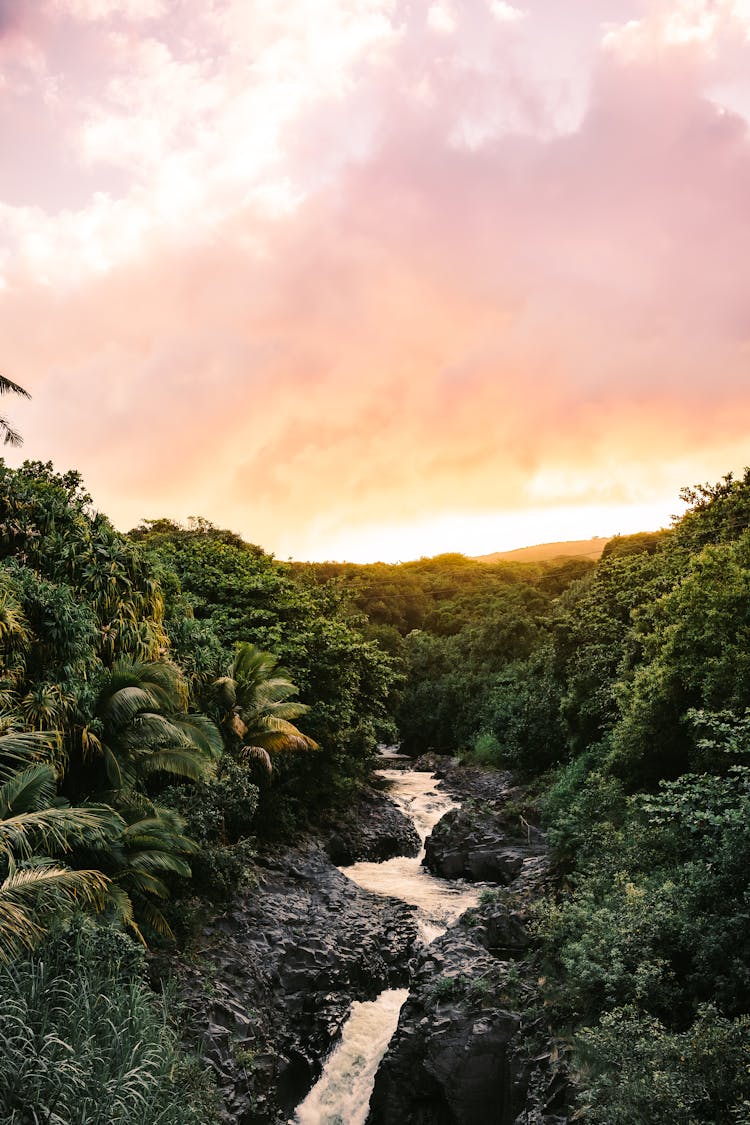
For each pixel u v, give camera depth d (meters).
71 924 13.43
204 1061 14.23
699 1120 9.61
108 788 17.94
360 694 37.72
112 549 20.61
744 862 12.74
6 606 15.57
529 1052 13.97
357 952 20.19
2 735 14.11
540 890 21.08
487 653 58.91
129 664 18.34
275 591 35.53
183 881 19.25
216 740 20.14
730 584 20.05
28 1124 9.62
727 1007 11.69
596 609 35.12
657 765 21.62
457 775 43.22
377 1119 15.60
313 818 31.42
